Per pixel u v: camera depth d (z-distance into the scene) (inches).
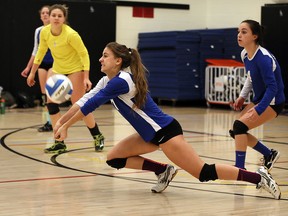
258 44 463.5
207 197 409.4
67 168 512.1
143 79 384.2
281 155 606.2
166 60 1201.4
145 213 361.4
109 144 663.1
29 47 1147.3
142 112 387.2
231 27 1300.4
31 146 639.1
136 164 414.9
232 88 1153.4
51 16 576.4
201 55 1204.5
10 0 1127.0
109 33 1221.1
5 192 414.6
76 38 577.9
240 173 396.2
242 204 389.4
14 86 1136.8
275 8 1139.9
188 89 1195.3
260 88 475.5
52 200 392.5
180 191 428.1
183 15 1338.6
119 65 389.7
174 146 387.2
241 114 502.0
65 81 456.4
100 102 375.9
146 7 1293.1
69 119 377.1
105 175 483.2
